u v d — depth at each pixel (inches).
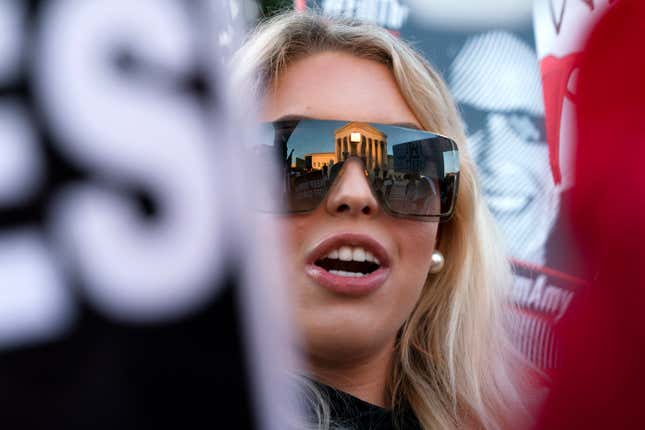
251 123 94.7
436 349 114.0
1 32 36.7
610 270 159.9
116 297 37.5
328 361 96.3
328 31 100.4
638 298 155.2
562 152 178.1
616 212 160.7
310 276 91.3
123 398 36.9
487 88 192.2
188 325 38.6
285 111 96.0
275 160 93.1
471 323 116.3
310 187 92.0
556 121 182.2
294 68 98.2
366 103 97.6
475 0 190.5
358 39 100.5
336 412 95.7
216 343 38.9
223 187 40.1
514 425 124.0
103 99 38.0
